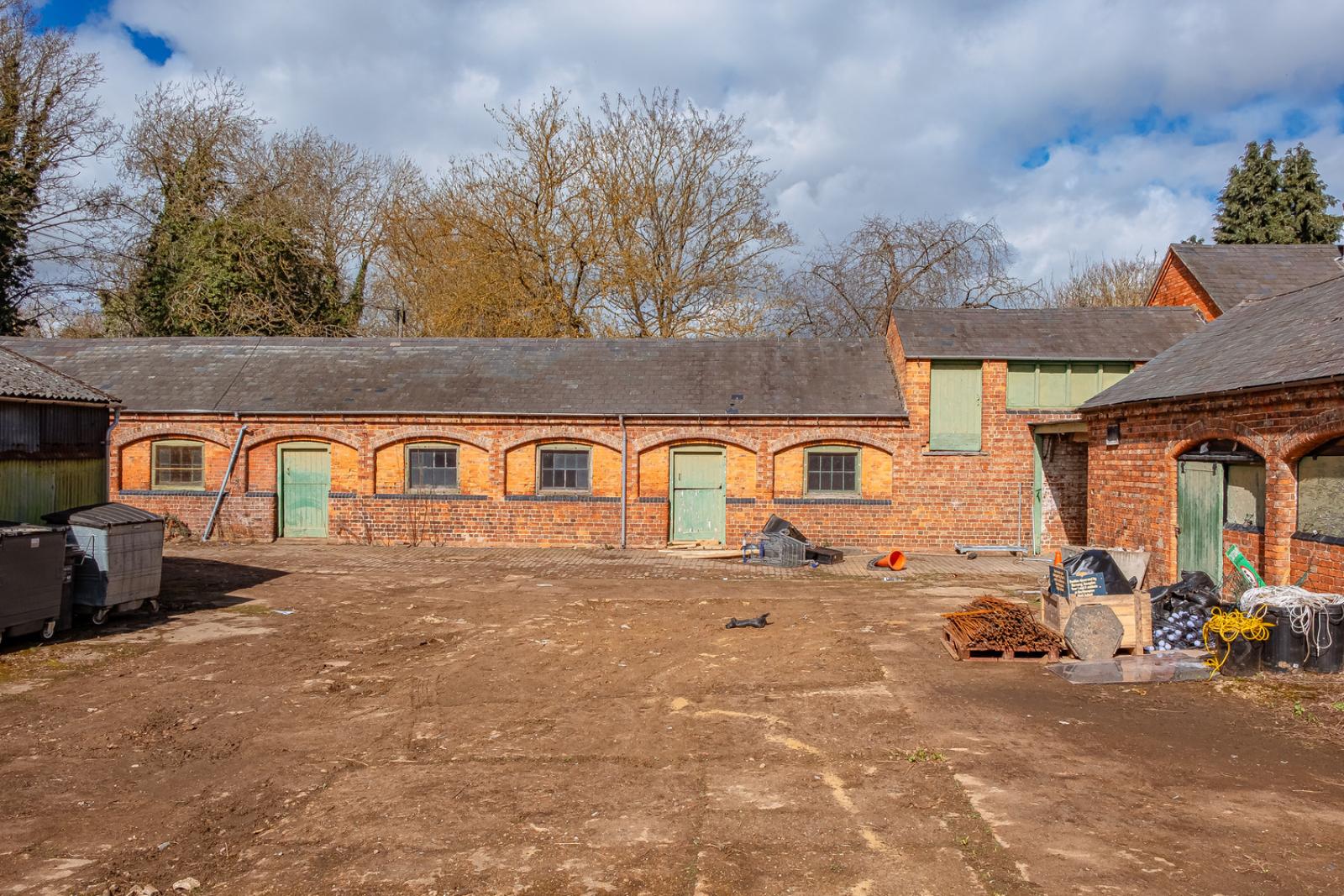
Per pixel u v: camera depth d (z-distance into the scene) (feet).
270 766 20.07
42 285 92.48
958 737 21.49
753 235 98.94
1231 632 26.89
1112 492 45.06
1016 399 61.31
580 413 61.16
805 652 30.76
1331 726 22.02
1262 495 33.65
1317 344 32.58
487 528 62.44
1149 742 21.02
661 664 29.30
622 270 95.61
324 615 37.78
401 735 22.22
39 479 38.96
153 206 102.47
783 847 15.60
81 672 28.19
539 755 20.66
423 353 69.97
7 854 15.64
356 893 14.10
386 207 115.85
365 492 62.59
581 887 14.24
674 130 97.19
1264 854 15.15
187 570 49.88
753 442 61.00
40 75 89.15
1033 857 15.07
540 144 95.55
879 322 110.73
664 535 61.67
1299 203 111.14
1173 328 63.67
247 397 64.18
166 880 14.64
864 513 60.90
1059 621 29.40
